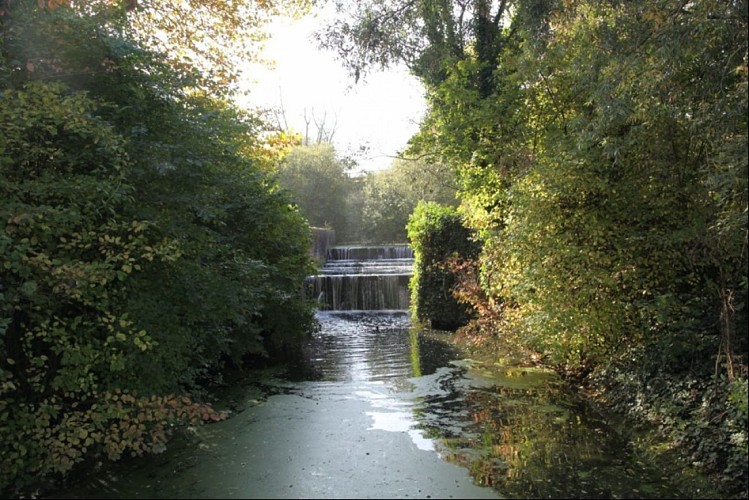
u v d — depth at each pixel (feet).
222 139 24.56
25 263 14.73
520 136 27.61
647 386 18.86
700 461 14.76
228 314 21.48
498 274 25.76
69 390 15.38
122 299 16.97
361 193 117.70
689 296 19.38
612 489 14.28
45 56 17.08
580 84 20.07
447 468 15.65
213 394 24.07
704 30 15.64
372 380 26.21
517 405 21.54
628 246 19.77
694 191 17.71
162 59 20.48
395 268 67.21
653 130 18.10
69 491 14.64
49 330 16.26
